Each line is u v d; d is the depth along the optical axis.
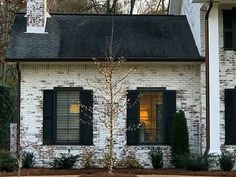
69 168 19.08
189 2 22.22
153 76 20.11
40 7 21.53
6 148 23.64
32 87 19.95
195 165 18.42
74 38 21.19
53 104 19.91
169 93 20.09
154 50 20.36
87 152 19.62
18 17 22.42
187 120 20.02
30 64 19.95
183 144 19.12
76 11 35.84
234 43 19.89
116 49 20.34
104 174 15.96
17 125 19.88
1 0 30.48
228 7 19.89
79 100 19.97
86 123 19.81
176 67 20.20
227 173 17.80
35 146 19.70
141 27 22.20
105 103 19.78
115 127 19.75
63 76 20.00
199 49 20.12
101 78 19.95
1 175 17.03
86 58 19.61
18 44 20.45
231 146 19.58
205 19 19.70
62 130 19.94
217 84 19.33
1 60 26.73
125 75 19.89
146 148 19.77
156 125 20.05
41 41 20.81
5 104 24.12
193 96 20.09
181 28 22.22
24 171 18.14
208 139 19.20
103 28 22.06
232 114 19.72
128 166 19.42
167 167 19.59
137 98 19.92
